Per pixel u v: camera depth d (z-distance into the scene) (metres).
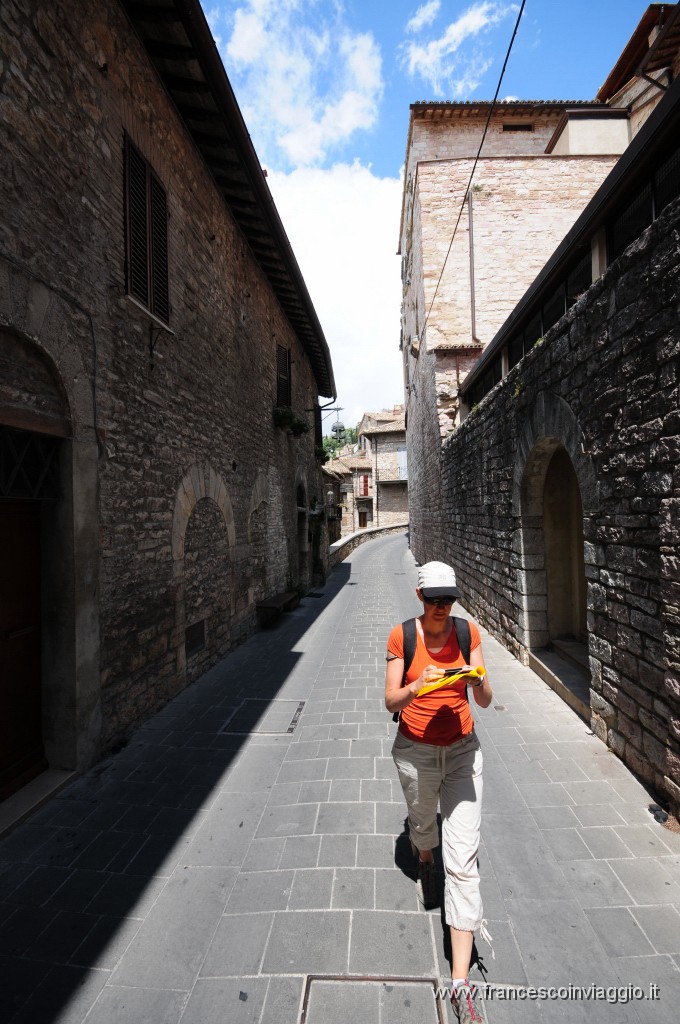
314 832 3.04
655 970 2.05
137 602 4.67
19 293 3.16
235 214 7.87
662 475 3.02
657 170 3.28
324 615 10.52
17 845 2.96
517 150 16.66
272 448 10.51
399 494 41.06
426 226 14.08
